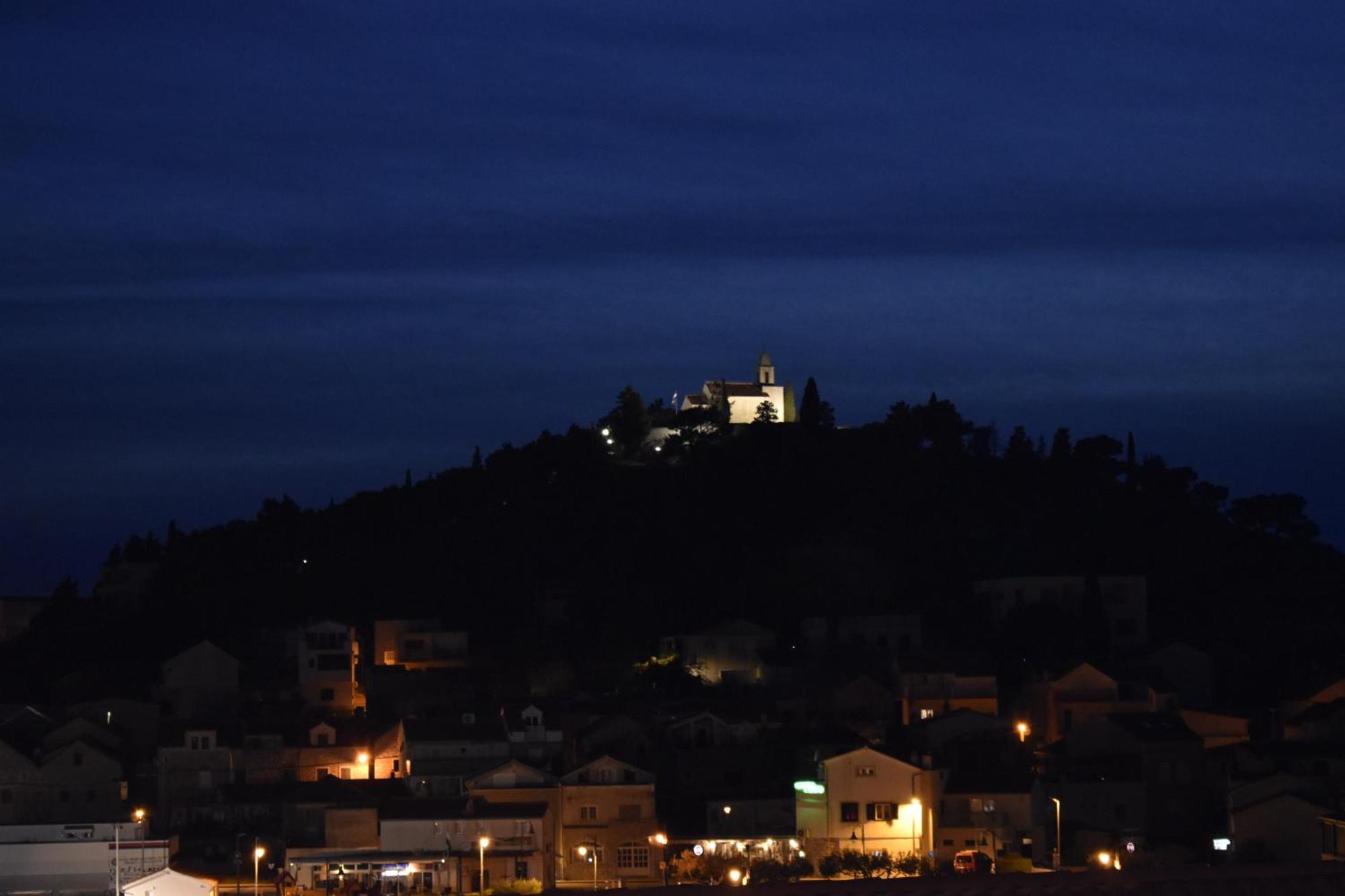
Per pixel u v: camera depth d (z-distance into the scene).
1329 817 185.25
